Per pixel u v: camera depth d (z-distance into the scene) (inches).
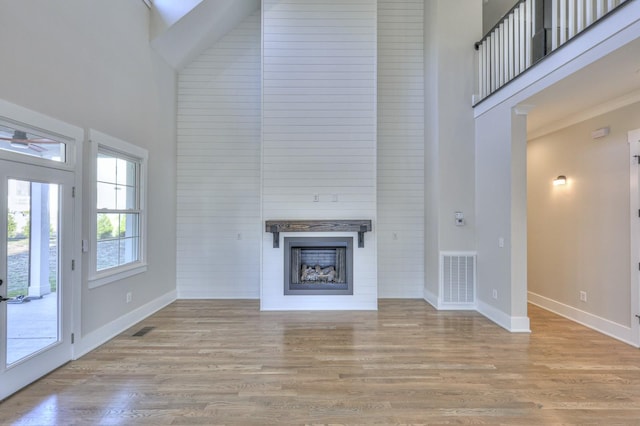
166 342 140.0
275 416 89.9
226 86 212.2
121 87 151.2
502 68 163.6
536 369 115.6
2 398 96.3
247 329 156.0
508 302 155.6
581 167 162.2
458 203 187.3
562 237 175.2
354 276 188.4
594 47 105.0
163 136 192.1
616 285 143.9
